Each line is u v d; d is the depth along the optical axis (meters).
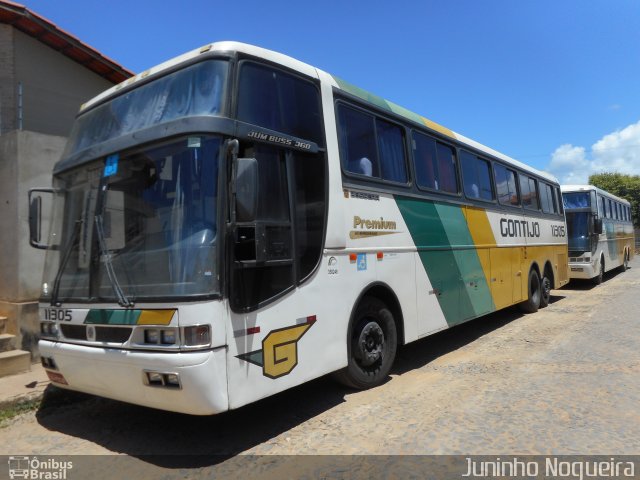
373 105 6.14
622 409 5.01
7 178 6.90
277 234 4.48
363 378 5.74
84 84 10.58
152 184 4.21
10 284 6.79
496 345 8.21
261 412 5.23
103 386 4.34
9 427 5.04
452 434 4.50
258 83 4.54
